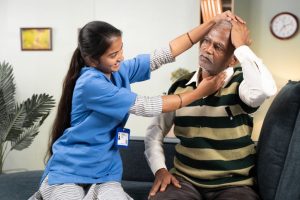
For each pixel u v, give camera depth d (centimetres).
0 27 360
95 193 122
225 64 132
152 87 344
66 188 120
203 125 132
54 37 354
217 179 129
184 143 137
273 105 137
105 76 125
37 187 169
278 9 333
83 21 348
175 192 125
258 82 119
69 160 124
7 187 168
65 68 355
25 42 357
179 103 123
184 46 144
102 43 116
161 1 334
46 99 287
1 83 308
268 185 126
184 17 332
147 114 122
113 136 130
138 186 175
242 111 131
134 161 184
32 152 365
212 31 130
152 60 145
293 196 120
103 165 127
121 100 119
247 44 131
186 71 320
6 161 363
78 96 122
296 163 119
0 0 356
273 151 126
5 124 287
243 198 118
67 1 348
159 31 338
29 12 354
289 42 334
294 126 122
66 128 133
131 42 344
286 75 338
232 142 128
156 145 145
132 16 340
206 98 133
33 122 289
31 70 360
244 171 129
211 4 148
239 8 338
